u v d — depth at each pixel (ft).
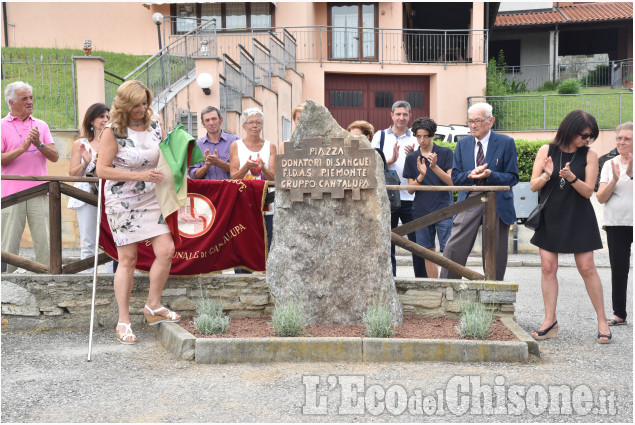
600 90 102.06
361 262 20.88
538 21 114.21
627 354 19.38
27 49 77.41
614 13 114.52
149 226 19.88
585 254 21.11
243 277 22.33
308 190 20.98
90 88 45.42
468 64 86.53
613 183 23.32
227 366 17.85
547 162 20.84
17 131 24.57
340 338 18.38
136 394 15.56
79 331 21.91
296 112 24.38
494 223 22.15
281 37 86.12
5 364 18.03
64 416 14.16
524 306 28.12
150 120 19.93
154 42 86.53
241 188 22.86
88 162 23.53
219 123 26.09
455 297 21.84
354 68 85.97
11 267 24.94
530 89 115.03
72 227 45.62
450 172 25.03
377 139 27.22
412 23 100.42
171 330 19.60
